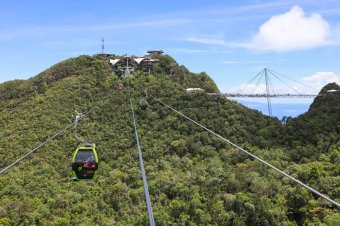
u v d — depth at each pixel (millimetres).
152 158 56719
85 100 82250
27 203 43031
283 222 40062
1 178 50719
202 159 56812
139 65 100000
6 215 41344
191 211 41781
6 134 69062
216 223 40406
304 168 48438
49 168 53312
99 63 98500
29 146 61562
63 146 61219
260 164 52938
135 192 45125
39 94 87000
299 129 65250
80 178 22547
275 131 65875
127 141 62438
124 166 53625
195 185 47688
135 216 41219
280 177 48344
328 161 52062
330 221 37438
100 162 56062
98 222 40406
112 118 71938
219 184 47375
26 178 50406
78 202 44188
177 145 59062
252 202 42250
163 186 46844
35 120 73062
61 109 77125
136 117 70938
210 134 63000
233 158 56500
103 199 44688
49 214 41375
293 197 42500
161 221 39656
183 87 89562
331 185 43469
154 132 64938
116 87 87688
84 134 65688
